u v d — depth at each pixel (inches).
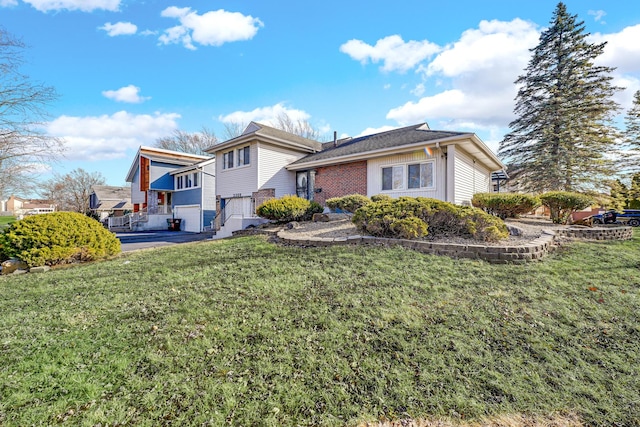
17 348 113.9
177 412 82.0
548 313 131.3
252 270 197.2
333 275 177.8
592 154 687.7
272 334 118.8
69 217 286.4
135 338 119.5
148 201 920.3
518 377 93.5
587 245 247.0
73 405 84.9
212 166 807.1
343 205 394.0
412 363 100.3
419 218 249.8
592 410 81.1
